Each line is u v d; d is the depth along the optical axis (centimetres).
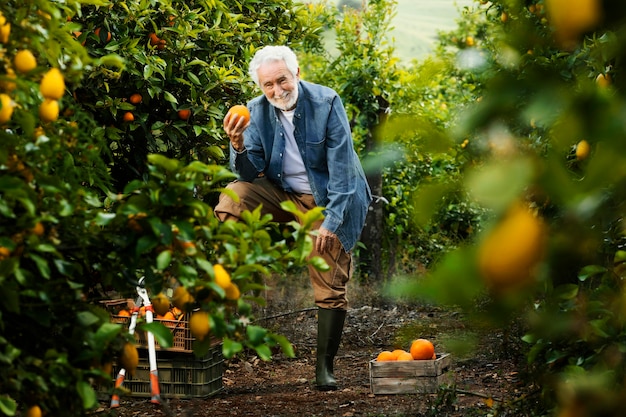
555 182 65
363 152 941
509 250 60
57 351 221
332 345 512
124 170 538
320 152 496
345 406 461
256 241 231
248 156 501
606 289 148
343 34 955
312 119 494
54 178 216
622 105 65
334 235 488
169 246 221
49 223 220
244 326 226
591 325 141
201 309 221
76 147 236
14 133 249
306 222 226
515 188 62
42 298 208
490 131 69
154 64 489
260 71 488
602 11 63
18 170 215
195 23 532
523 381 280
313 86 501
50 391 210
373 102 915
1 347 210
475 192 63
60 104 234
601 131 64
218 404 473
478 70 72
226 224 226
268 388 524
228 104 561
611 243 153
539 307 156
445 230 883
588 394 77
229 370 582
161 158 211
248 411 456
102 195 438
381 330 721
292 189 506
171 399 484
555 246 69
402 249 938
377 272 908
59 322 221
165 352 485
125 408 459
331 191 491
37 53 234
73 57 244
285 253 231
